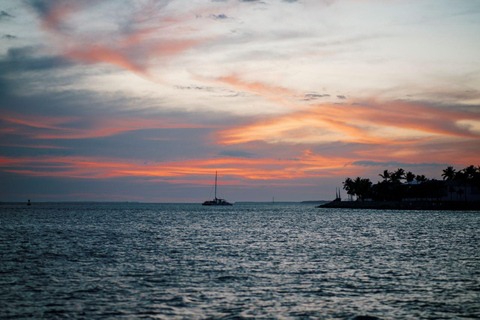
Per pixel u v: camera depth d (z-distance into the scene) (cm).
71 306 2702
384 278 3588
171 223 11856
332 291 3127
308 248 5712
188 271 3872
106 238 7006
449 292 3103
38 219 13625
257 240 6819
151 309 2647
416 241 6638
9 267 4034
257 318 2491
